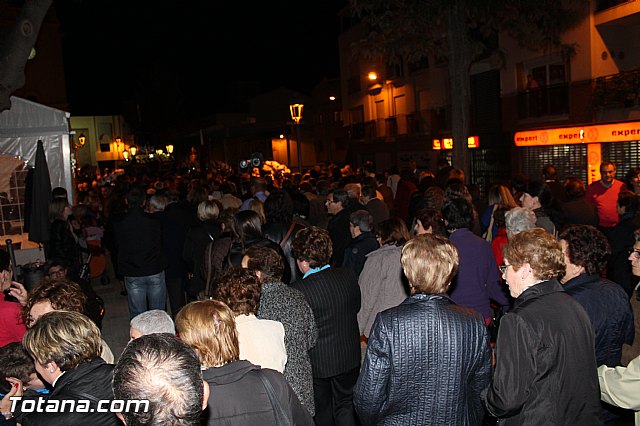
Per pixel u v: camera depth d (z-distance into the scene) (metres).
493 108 24.58
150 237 7.55
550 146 20.27
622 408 3.12
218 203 7.70
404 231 5.38
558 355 2.91
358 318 5.24
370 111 36.41
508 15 15.12
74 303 3.77
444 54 15.84
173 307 8.52
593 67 17.72
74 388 2.70
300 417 2.64
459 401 2.97
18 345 3.51
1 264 4.70
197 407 1.62
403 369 2.94
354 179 10.88
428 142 29.62
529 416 2.91
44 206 9.73
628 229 6.38
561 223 6.50
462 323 3.01
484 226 7.24
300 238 4.66
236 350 2.72
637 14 16.17
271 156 42.28
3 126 11.41
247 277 3.52
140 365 1.61
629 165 16.94
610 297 3.40
